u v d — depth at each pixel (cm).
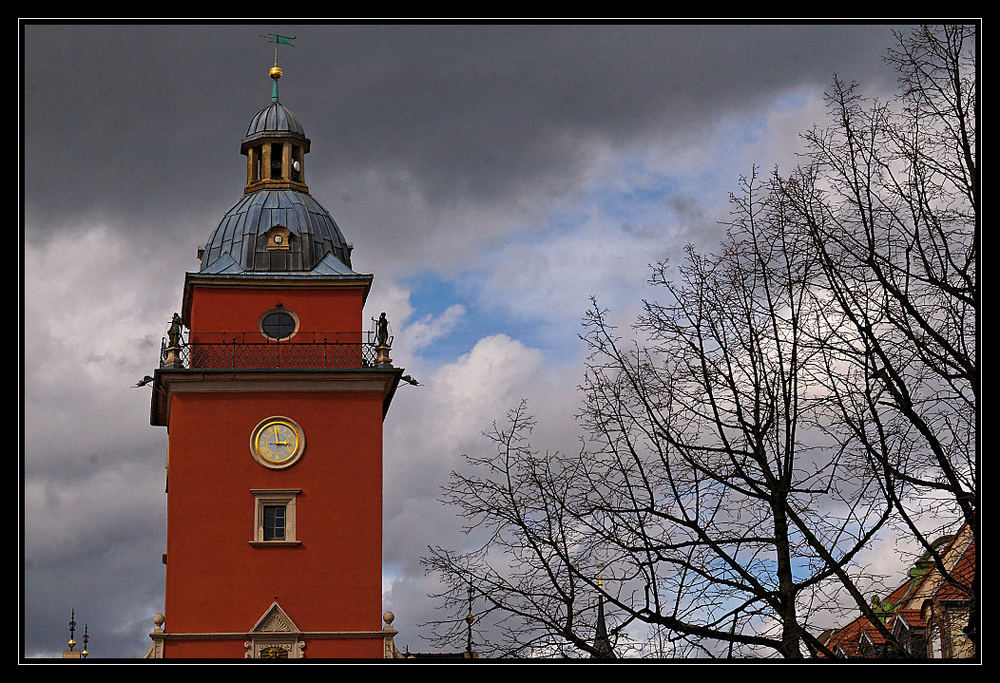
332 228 6662
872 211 2806
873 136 2845
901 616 2861
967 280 2736
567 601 2731
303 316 6384
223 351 6291
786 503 2675
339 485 6100
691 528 2730
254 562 5978
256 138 6800
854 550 2650
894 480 2670
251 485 6062
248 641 5869
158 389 6334
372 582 6000
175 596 5900
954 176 2797
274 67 7006
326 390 6200
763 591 2644
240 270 6419
